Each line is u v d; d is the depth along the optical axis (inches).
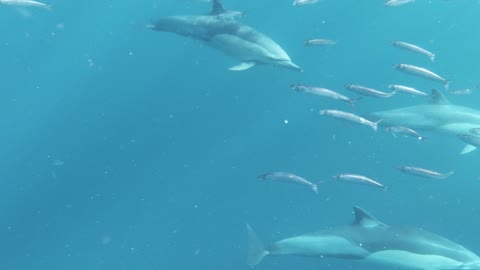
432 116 549.6
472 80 1347.2
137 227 753.0
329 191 794.8
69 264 711.7
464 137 462.6
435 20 1573.6
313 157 866.1
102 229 756.0
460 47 1663.4
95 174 832.9
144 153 864.3
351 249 446.6
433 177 443.5
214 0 455.8
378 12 1486.2
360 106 948.0
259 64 434.3
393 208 764.6
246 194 797.2
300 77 1067.3
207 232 740.7
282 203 778.8
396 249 442.3
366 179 430.3
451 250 438.9
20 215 782.5
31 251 729.6
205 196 797.2
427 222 740.7
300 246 449.7
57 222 773.3
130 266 700.7
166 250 721.0
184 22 459.2
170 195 798.5
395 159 855.7
